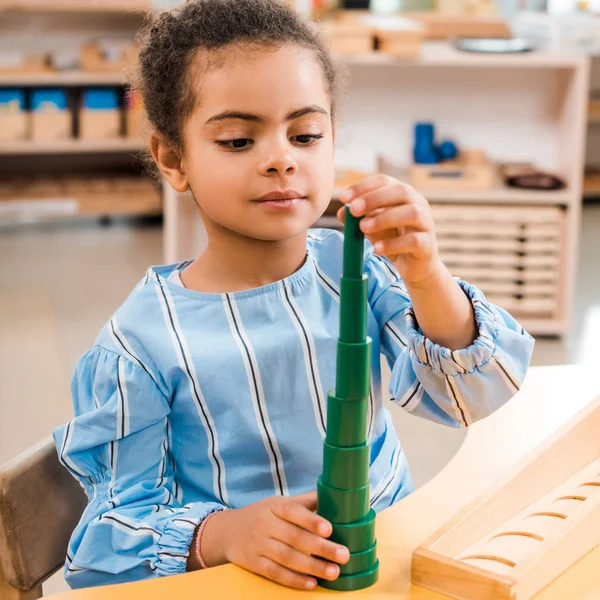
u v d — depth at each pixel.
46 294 3.73
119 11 4.54
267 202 0.94
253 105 0.93
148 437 1.04
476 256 3.18
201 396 1.05
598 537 0.83
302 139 0.96
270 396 1.06
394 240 0.83
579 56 3.11
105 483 1.02
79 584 0.97
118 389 1.03
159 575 0.92
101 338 1.07
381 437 1.15
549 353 3.17
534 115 3.33
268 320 1.08
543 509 0.88
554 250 3.19
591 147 5.59
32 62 4.45
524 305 3.24
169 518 0.94
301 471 1.08
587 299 3.73
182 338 1.06
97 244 4.46
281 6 1.02
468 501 0.93
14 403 2.76
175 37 1.00
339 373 0.77
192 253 3.34
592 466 0.96
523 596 0.75
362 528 0.79
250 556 0.82
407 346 1.02
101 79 4.53
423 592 0.78
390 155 3.35
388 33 3.09
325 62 1.02
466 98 3.32
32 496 1.03
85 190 4.69
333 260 1.14
